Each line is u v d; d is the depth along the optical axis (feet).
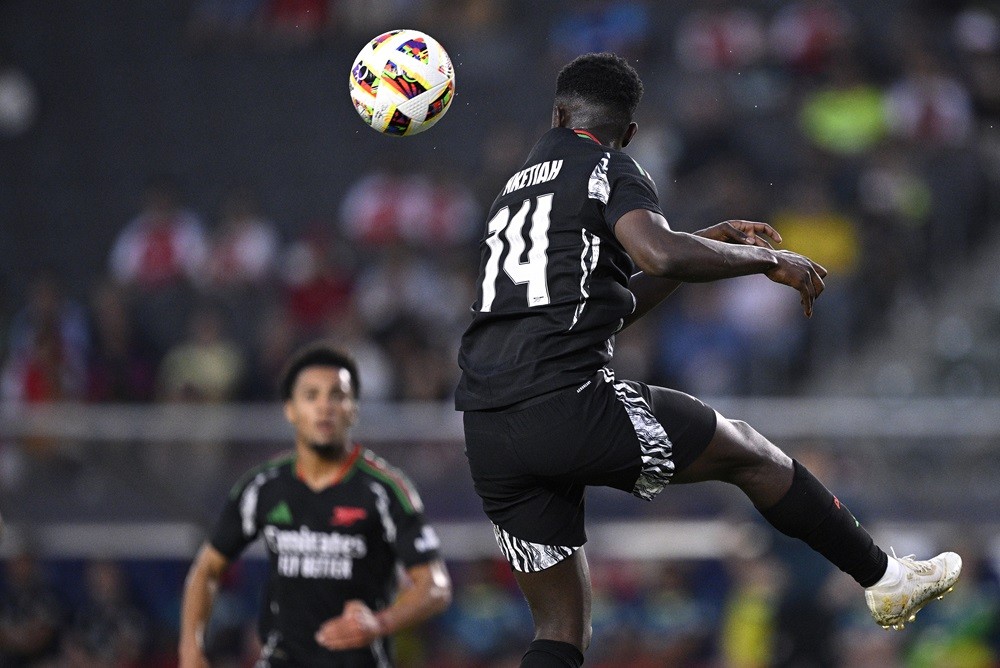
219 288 145.18
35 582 104.63
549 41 174.29
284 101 181.06
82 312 135.95
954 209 147.13
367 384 127.24
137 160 179.32
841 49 162.20
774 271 40.63
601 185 41.73
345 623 62.18
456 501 107.55
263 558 103.40
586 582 45.14
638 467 41.81
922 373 132.16
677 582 104.73
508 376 41.98
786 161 153.17
